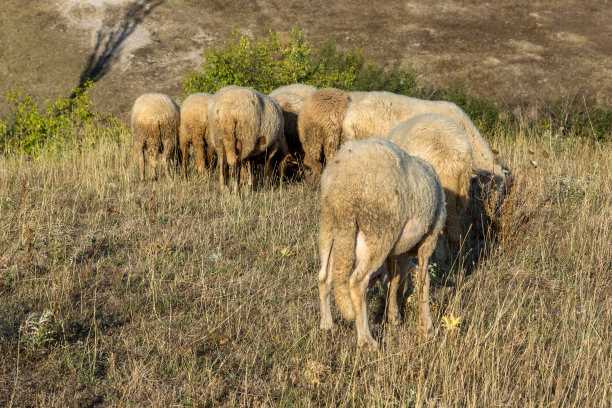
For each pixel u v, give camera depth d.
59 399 5.82
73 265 8.80
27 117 19.12
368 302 8.34
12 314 7.38
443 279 9.27
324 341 7.04
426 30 47.91
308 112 14.35
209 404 5.97
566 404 6.07
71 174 14.63
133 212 11.72
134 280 8.62
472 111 23.06
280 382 6.32
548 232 11.05
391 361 6.59
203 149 15.41
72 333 7.09
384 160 6.48
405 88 24.80
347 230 6.44
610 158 15.95
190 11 49.69
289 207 12.69
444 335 7.18
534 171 13.74
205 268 9.19
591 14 51.00
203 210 12.17
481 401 6.06
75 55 41.84
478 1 54.78
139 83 38.56
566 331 7.46
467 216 11.98
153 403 5.80
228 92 13.55
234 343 7.04
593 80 37.22
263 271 9.18
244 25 47.59
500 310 7.60
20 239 9.59
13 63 39.94
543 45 44.56
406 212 6.59
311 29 47.28
